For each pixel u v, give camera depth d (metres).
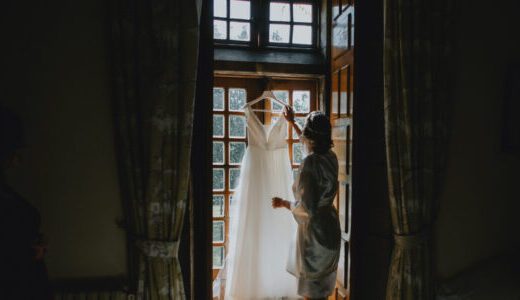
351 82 2.12
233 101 2.56
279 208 2.43
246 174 2.39
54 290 1.84
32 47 1.77
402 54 1.97
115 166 1.88
